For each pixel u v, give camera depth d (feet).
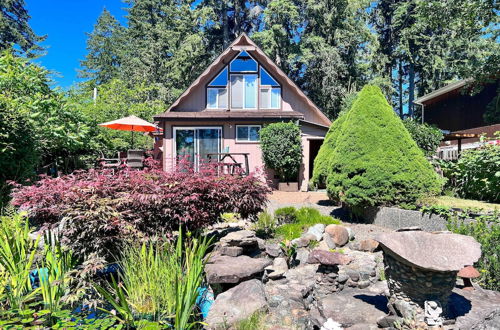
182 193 16.28
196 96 51.75
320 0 88.63
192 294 10.28
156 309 10.32
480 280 13.66
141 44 123.24
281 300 12.65
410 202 22.17
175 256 11.88
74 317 9.89
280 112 50.01
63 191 14.51
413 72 110.63
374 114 24.59
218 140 48.78
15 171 24.25
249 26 112.16
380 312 11.27
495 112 60.75
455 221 17.11
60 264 12.05
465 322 9.88
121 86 68.64
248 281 13.30
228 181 18.38
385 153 23.24
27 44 109.19
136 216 15.34
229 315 11.40
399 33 104.22
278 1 88.22
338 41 89.30
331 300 12.26
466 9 53.11
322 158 32.40
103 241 13.97
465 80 61.98
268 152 45.19
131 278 11.28
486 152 24.66
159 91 96.02
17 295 10.60
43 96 33.06
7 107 24.99
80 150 44.01
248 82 51.90
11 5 109.19
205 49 103.14
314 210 24.17
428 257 9.68
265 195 19.85
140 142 62.75
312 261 13.24
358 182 23.30
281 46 90.48
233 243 16.83
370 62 97.19
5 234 13.32
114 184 16.30
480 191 25.20
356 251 18.12
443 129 72.23
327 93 87.92
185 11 100.89
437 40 97.66
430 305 9.55
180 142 48.73
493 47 66.80
